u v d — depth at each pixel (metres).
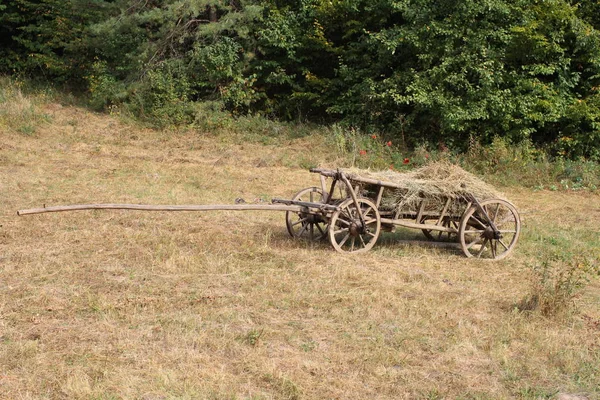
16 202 12.34
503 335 7.14
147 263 9.16
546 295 7.89
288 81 21.30
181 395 5.64
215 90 21.52
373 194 10.35
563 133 18.94
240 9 22.06
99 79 21.94
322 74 22.36
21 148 17.05
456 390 5.97
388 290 8.39
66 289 8.02
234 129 20.28
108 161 16.64
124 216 11.57
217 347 6.54
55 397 5.57
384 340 6.92
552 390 6.06
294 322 7.29
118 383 5.79
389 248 10.53
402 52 19.59
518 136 18.39
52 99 22.12
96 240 10.12
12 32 25.00
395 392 5.87
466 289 8.67
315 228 11.48
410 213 10.28
